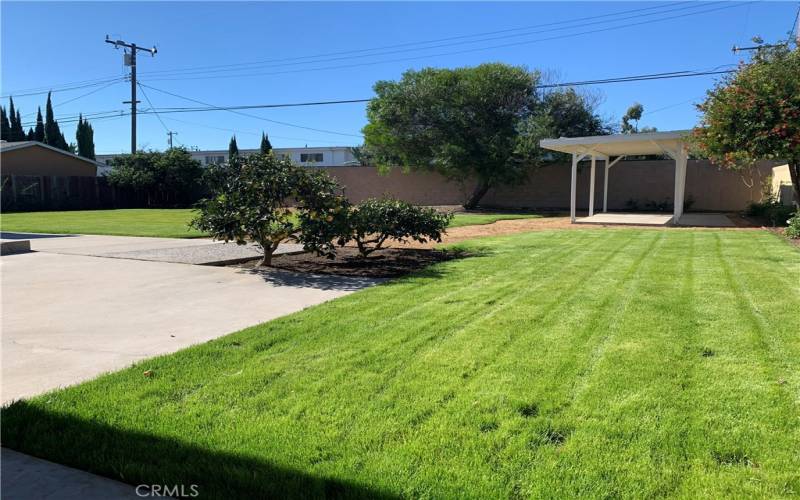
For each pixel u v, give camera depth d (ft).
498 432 9.82
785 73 41.37
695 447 9.18
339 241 28.78
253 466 8.81
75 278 26.05
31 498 8.11
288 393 11.70
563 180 93.45
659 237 42.09
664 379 12.06
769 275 24.29
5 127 163.12
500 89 86.02
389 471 8.64
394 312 18.67
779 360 13.15
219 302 20.99
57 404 11.10
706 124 46.11
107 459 9.06
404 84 88.22
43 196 98.22
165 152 115.24
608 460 8.86
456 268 28.30
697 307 18.49
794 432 9.64
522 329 16.24
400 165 100.01
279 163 28.12
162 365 13.42
